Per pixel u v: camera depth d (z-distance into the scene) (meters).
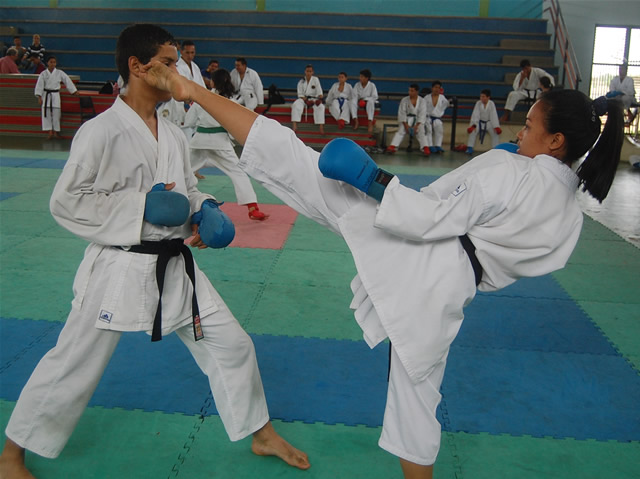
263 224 6.17
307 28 17.03
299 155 1.93
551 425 2.84
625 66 14.70
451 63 16.20
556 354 3.55
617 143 1.85
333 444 2.63
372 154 12.61
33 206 6.59
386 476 2.43
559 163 1.86
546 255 1.88
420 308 1.84
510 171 1.81
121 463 2.47
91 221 2.00
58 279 4.45
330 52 16.77
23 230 5.68
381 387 3.11
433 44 16.86
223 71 6.45
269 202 7.19
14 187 7.56
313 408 2.90
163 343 3.48
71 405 2.20
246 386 2.35
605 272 5.09
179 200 2.01
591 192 1.91
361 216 1.92
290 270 4.84
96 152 1.98
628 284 4.80
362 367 3.31
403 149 13.52
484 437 2.73
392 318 1.85
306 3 18.17
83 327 2.12
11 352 3.34
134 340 3.50
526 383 3.21
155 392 2.99
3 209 6.41
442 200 1.77
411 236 1.77
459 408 2.96
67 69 16.48
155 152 2.10
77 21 17.33
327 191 1.94
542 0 17.67
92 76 16.48
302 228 6.07
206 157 6.21
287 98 15.71
